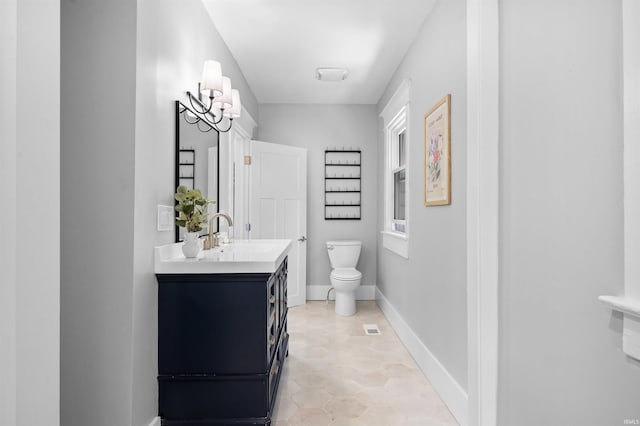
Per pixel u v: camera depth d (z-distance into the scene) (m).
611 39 0.97
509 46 1.44
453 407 1.92
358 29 2.70
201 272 1.70
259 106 4.45
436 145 2.25
